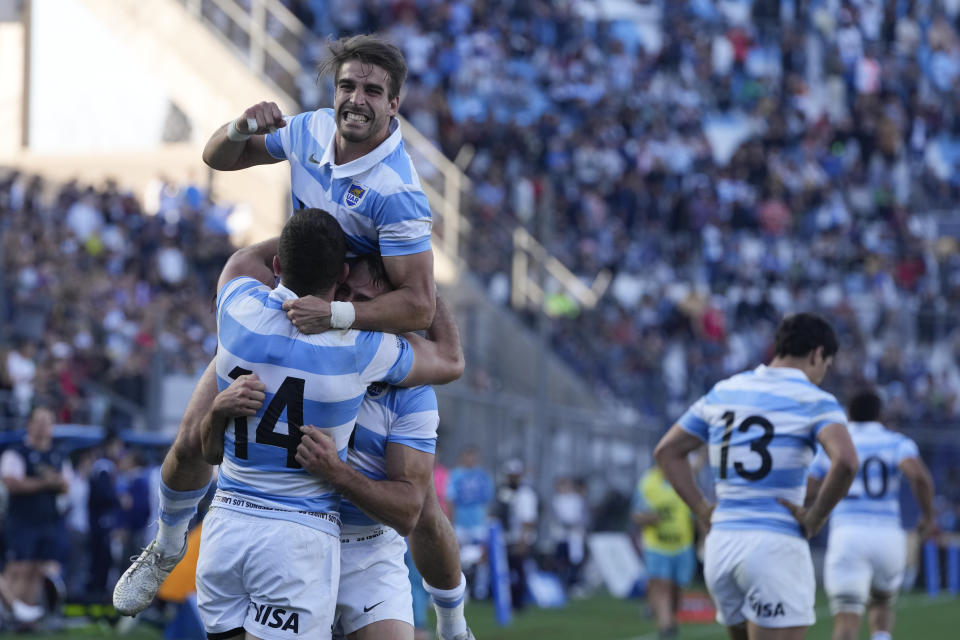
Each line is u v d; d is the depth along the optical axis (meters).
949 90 119.94
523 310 77.44
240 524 15.99
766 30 116.19
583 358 79.94
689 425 22.72
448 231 74.62
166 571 17.77
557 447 68.88
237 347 16.02
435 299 17.06
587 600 60.91
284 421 15.88
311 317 15.90
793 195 103.06
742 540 21.52
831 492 21.03
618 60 109.44
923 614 55.06
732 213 100.00
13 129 79.06
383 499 16.33
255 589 15.93
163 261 64.25
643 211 98.75
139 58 78.75
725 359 87.81
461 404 60.88
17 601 39.00
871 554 31.25
